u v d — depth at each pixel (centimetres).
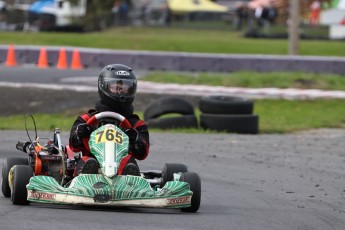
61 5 16975
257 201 3534
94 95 7762
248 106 6256
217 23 18675
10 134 5722
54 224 2594
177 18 18862
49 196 2789
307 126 6762
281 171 4466
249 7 18325
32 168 3198
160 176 3369
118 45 13388
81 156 3152
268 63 10119
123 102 3142
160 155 4869
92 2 17275
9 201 3156
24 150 3528
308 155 5128
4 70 9694
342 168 4656
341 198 3700
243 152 5141
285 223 2964
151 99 7794
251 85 8869
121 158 2948
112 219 2719
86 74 9600
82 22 17050
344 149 5484
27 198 2859
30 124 6431
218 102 6203
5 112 7356
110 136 2981
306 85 8962
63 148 3319
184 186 2911
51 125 6300
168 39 15150
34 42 13088
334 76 9338
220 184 3991
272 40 16250
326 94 8375
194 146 5309
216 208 3269
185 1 18875
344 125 6919
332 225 2988
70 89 7869
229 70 10162
